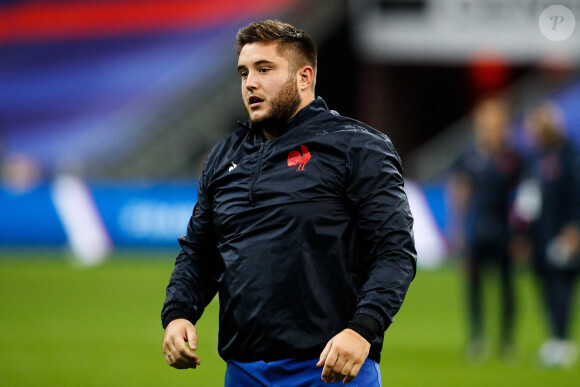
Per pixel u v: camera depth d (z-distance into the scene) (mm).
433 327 39750
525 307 48094
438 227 68438
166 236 71375
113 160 91938
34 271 60594
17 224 72500
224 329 12281
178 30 95562
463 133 88812
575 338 36625
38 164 93000
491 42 87062
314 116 12203
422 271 64312
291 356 11586
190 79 93812
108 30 96562
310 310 11555
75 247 71625
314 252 11633
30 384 26266
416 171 88625
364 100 88312
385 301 11125
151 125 92688
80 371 28406
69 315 42125
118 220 71812
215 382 26812
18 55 96812
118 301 46938
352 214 11828
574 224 31328
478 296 32312
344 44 89000
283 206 11734
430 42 87000
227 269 12047
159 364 29891
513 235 32375
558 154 31719
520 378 27906
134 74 95188
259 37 12148
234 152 12555
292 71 12172
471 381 27203
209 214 12828
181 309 12500
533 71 89812
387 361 31016
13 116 95625
